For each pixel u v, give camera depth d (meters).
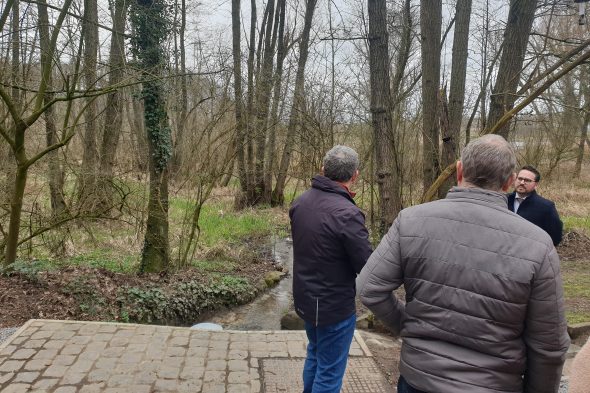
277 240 12.52
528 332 1.71
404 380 1.91
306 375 3.17
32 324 4.69
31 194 7.99
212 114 8.71
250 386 3.73
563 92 17.03
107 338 4.46
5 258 6.39
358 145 11.75
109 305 6.20
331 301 2.85
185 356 4.19
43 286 6.10
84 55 7.34
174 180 9.14
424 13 6.55
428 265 1.82
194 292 7.34
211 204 15.41
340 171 2.94
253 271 9.50
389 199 5.73
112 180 7.60
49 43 6.48
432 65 6.61
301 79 13.30
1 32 6.41
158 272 7.72
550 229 4.68
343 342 2.95
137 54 7.23
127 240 9.51
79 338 4.43
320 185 2.95
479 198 1.83
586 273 8.52
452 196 1.90
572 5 6.48
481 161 1.84
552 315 1.66
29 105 7.31
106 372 3.82
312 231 2.84
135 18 7.12
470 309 1.72
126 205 7.62
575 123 18.16
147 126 7.46
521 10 5.94
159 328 4.78
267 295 8.52
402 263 1.92
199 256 9.64
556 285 1.67
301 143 13.05
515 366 1.70
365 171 9.30
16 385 3.56
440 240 1.82
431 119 6.65
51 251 7.88
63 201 7.72
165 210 7.79
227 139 8.60
